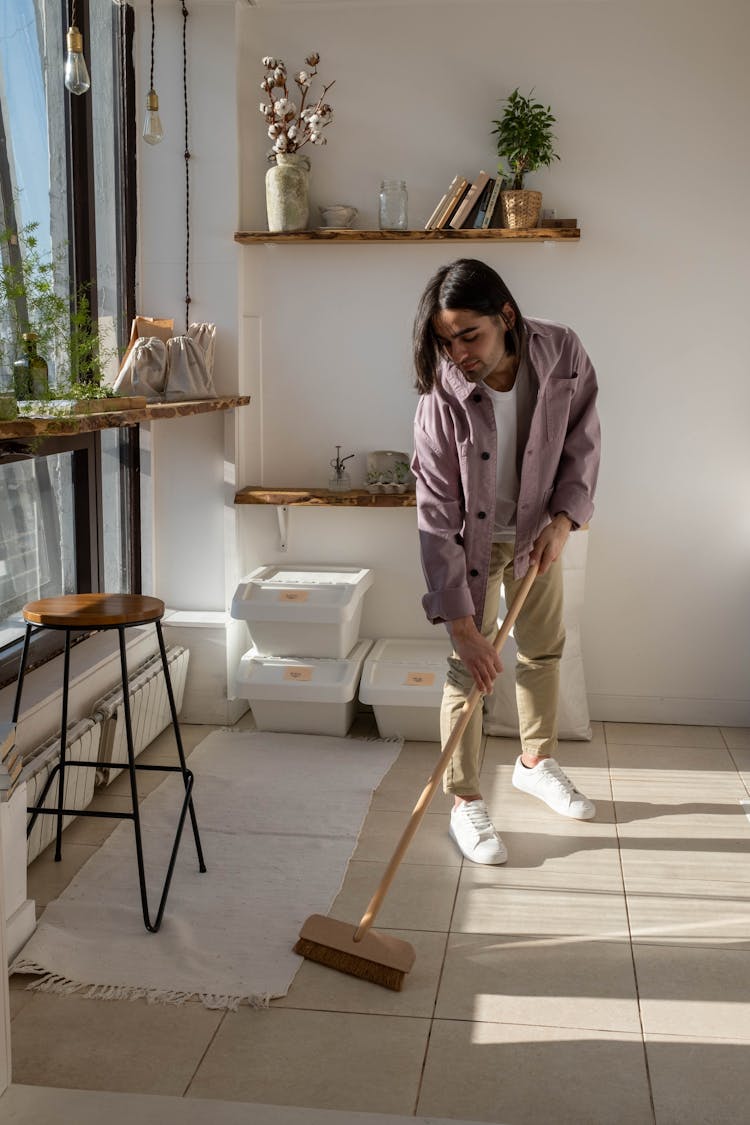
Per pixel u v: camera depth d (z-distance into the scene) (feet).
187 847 9.48
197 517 12.87
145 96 12.23
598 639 12.91
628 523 12.65
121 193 12.24
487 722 12.47
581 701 12.23
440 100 12.26
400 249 12.50
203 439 12.73
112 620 8.04
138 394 11.29
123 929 8.08
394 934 8.08
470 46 12.14
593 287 12.29
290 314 12.75
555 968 7.62
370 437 12.87
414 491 12.55
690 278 12.17
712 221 12.06
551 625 10.02
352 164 12.48
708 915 8.35
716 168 11.98
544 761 10.48
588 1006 7.16
